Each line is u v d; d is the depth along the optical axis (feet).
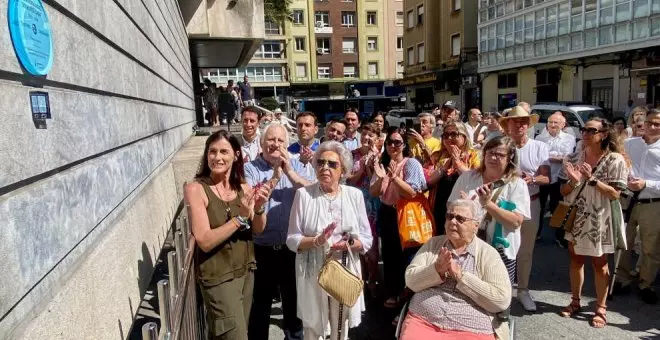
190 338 7.86
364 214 11.27
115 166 9.55
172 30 26.61
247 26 43.88
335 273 9.82
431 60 117.08
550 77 79.05
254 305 11.88
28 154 5.62
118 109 10.39
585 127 14.24
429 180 14.87
